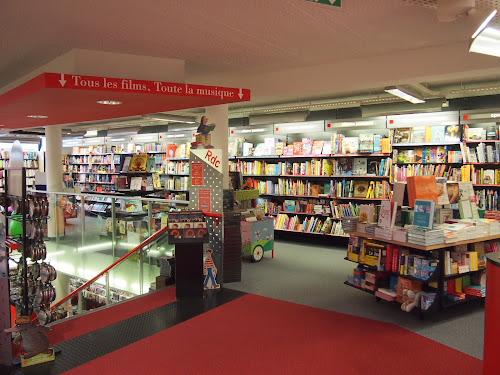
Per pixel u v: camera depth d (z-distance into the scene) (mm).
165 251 5996
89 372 3174
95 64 4395
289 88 5691
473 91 6742
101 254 7195
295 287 5570
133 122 13070
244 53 4621
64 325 4117
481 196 7062
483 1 2842
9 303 3391
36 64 5055
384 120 7883
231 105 9820
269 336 3881
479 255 4668
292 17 3396
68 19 3379
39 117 5797
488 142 7145
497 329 2459
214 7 3131
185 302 4871
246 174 9961
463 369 3229
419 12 3332
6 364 3297
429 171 7434
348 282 5211
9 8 3127
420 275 4254
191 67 5309
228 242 5758
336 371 3191
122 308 4648
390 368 3244
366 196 8156
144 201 6367
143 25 3568
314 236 9406
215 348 3611
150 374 3146
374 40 4188
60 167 10047
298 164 9133
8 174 3777
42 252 3812
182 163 11195
